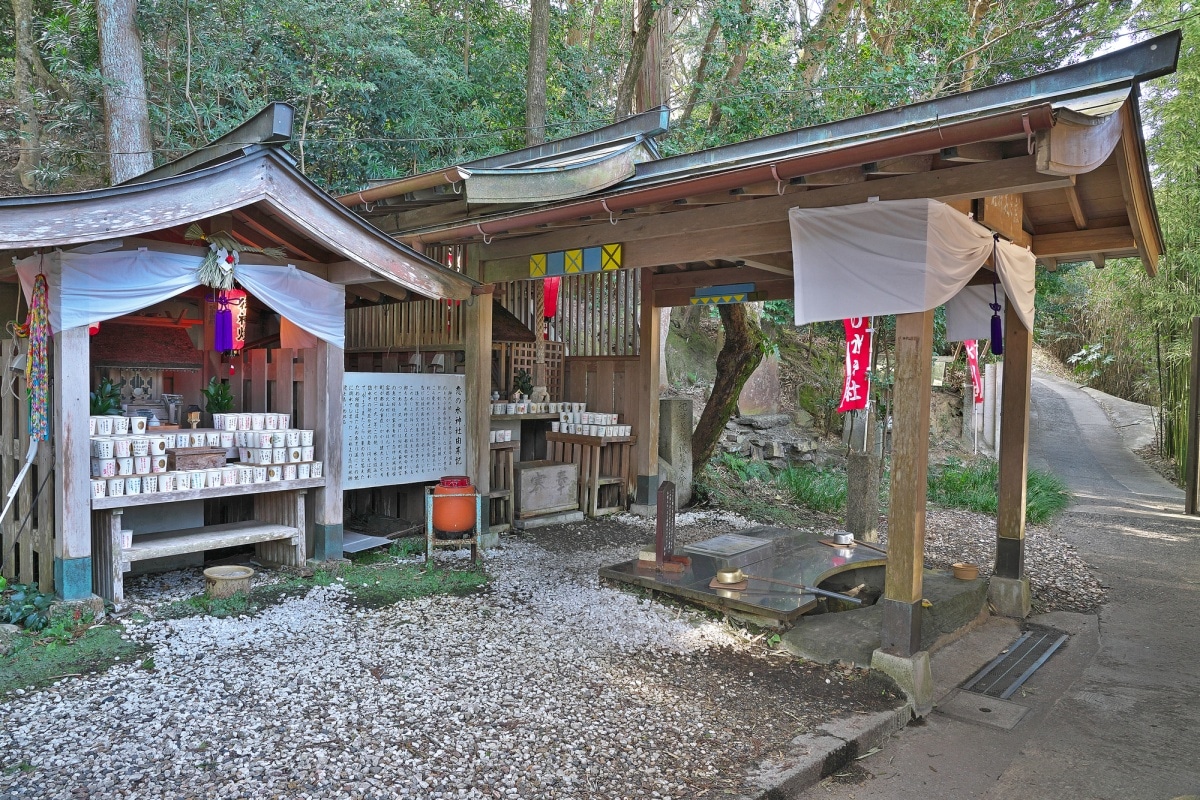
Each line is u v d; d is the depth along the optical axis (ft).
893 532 13.73
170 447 16.96
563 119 42.80
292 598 16.96
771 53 37.09
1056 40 41.81
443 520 20.11
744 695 13.04
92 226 13.98
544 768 10.04
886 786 10.85
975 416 48.98
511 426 28.37
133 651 13.47
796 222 14.89
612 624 16.19
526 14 49.83
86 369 15.11
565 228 20.58
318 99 36.94
